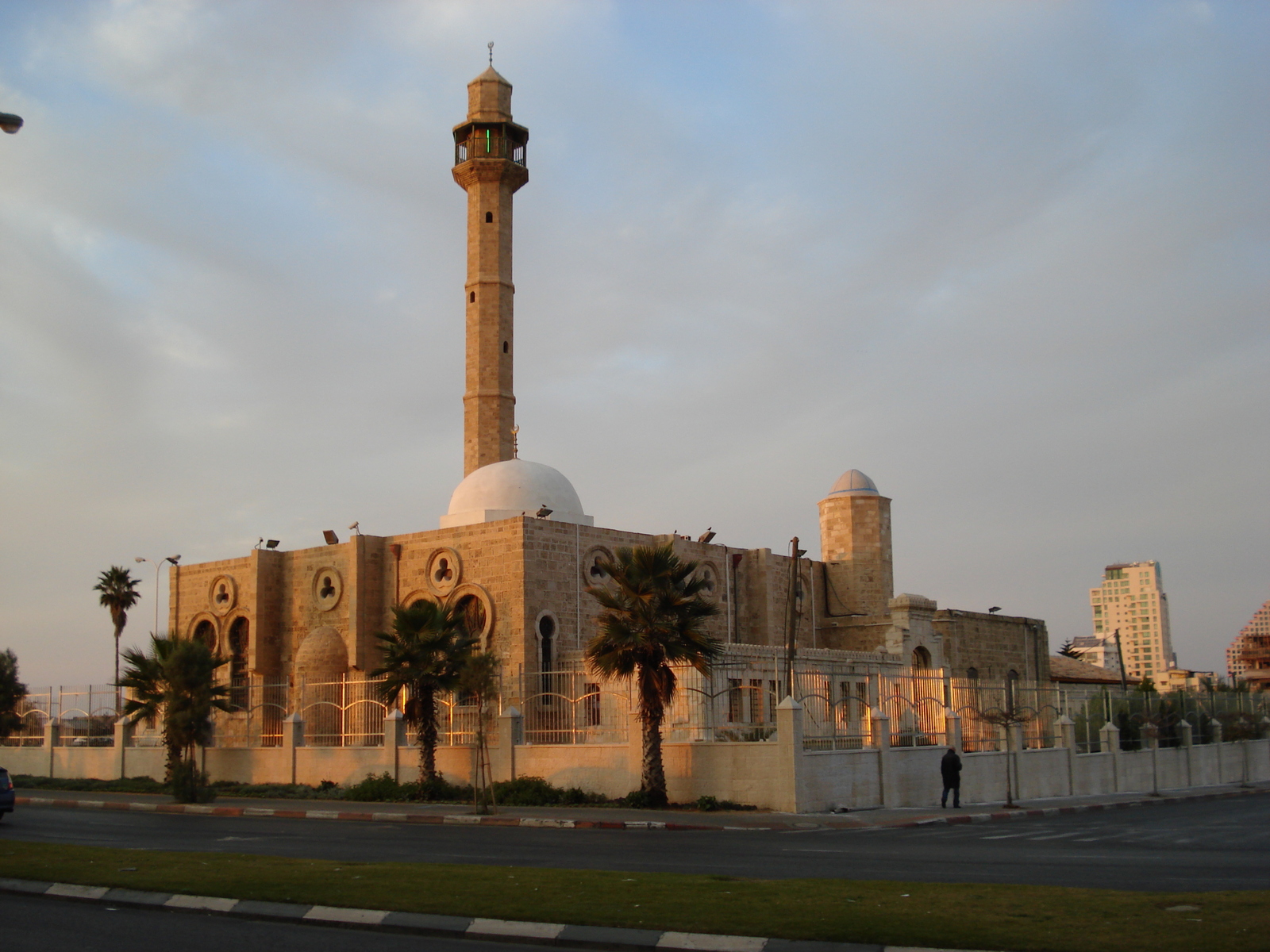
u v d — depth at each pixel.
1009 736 35.69
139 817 32.28
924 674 37.50
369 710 42.41
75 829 27.55
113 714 49.88
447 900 14.33
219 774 44.09
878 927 12.23
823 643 59.44
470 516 51.03
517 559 45.78
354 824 29.56
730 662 40.66
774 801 31.08
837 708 39.19
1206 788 47.19
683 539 52.12
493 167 59.41
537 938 12.81
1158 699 48.91
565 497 53.53
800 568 59.12
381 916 13.84
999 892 14.26
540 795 34.31
